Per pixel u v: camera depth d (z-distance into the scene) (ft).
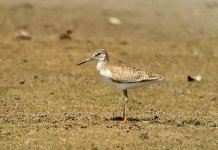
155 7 100.73
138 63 70.44
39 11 95.09
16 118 47.73
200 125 46.14
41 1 101.30
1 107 51.78
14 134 43.16
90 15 94.02
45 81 61.77
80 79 63.16
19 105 52.60
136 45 79.00
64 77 63.82
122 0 104.32
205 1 104.17
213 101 55.42
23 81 60.80
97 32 85.20
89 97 56.08
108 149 40.27
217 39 84.07
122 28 88.07
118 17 93.97
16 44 76.23
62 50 74.49
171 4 102.78
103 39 81.30
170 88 60.18
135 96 56.85
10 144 41.14
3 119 47.21
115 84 45.91
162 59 72.69
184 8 100.48
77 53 73.72
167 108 52.80
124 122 46.11
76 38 81.00
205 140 42.29
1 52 72.43
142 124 45.91
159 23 91.66
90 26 88.12
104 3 102.06
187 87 60.90
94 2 102.37
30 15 92.38
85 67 68.59
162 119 48.03
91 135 42.96
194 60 72.64
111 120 47.26
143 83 45.55
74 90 58.59
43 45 76.38
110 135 42.96
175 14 96.89
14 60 69.51
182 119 48.19
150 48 77.82
